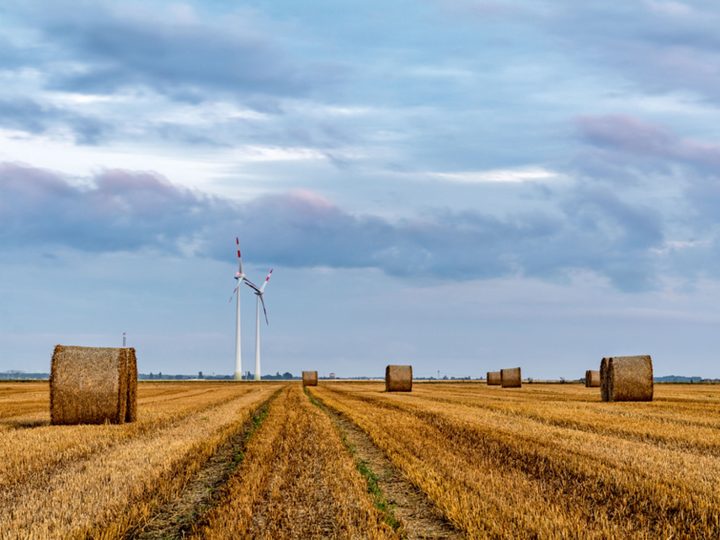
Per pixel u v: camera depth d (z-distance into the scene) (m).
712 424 21.27
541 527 8.99
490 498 10.68
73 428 20.52
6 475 12.46
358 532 9.16
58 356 22.23
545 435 18.16
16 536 8.60
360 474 12.98
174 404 32.84
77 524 9.16
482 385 72.69
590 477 12.26
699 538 8.76
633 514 9.90
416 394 44.84
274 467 13.75
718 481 11.77
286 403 33.62
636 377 33.75
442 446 16.48
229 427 20.77
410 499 11.36
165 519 10.05
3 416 25.73
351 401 35.12
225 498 11.01
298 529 9.34
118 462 13.70
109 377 22.25
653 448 15.57
